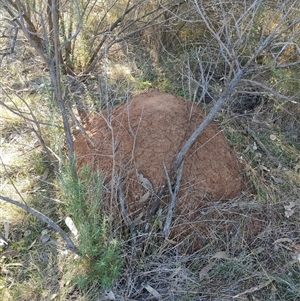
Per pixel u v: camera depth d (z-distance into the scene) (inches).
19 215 116.4
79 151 121.0
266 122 142.1
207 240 109.4
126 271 103.0
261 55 143.4
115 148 113.5
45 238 112.5
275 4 140.1
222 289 102.1
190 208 110.5
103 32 153.3
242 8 145.9
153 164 111.0
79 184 99.6
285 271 105.9
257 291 102.2
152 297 100.3
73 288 102.3
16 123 140.1
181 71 155.7
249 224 112.7
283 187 123.3
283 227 114.3
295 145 137.5
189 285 102.0
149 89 153.6
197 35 164.9
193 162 113.1
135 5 151.3
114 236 104.1
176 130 114.1
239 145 132.5
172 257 106.0
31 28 143.1
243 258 107.0
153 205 108.3
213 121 125.3
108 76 158.6
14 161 129.6
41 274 105.0
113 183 104.8
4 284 104.0
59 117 138.7
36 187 124.1
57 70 98.0
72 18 154.9
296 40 135.6
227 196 115.6
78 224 102.0
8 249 110.4
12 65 159.9
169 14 160.6
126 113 119.0
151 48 170.1
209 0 153.6
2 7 132.0
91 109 145.3
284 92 140.6
